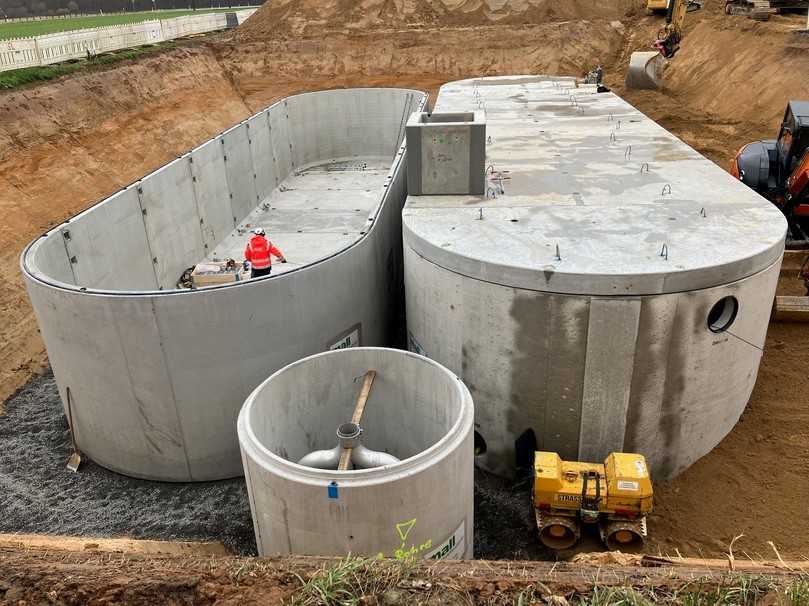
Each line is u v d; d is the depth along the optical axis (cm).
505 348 722
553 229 772
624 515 633
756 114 1812
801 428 791
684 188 890
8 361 1068
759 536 657
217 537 721
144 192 1136
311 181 1914
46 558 421
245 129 1602
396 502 507
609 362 682
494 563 402
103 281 1016
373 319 974
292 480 505
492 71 2942
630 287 643
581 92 1614
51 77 1870
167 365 752
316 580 359
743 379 759
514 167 1016
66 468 845
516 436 761
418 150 886
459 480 548
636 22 3120
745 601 344
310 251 1420
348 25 3238
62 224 917
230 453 814
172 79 2441
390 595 353
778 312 1002
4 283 1203
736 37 2155
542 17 3153
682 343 677
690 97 2222
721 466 752
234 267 1273
